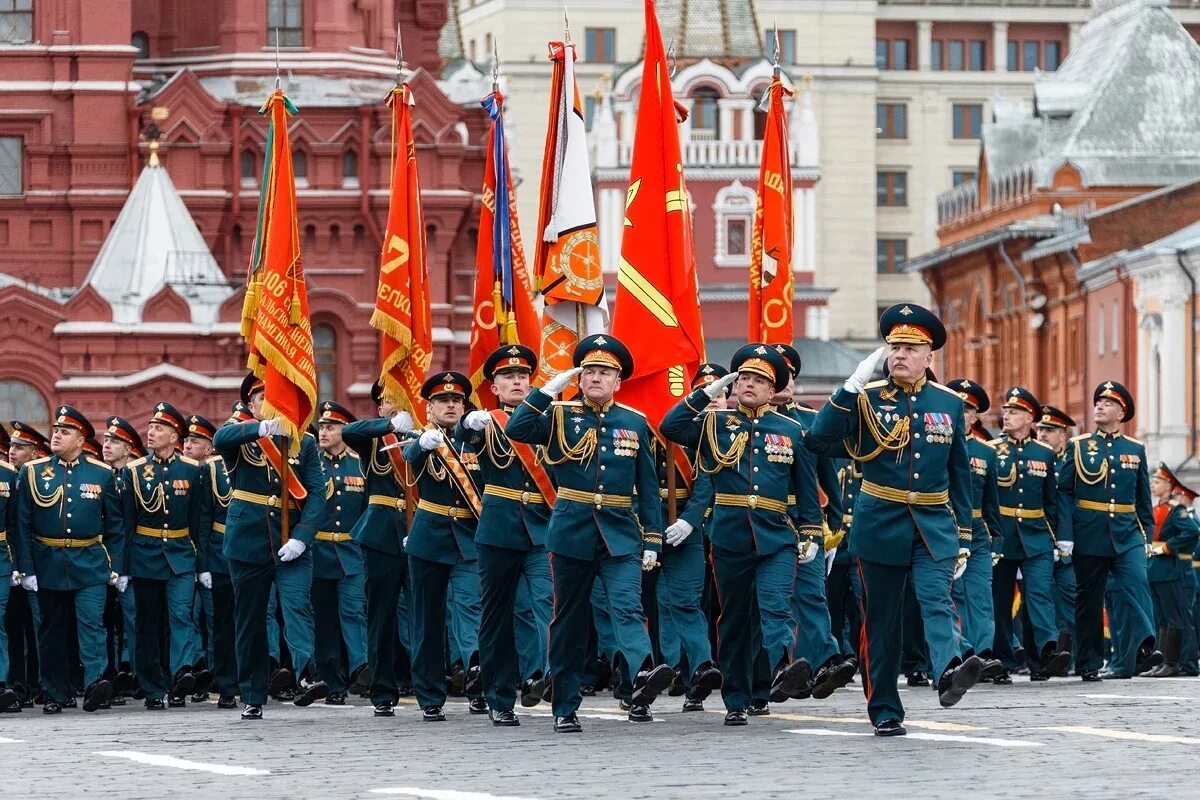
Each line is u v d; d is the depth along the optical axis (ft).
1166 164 407.44
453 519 85.20
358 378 291.58
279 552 91.30
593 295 105.09
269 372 97.81
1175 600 123.13
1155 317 327.06
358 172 299.79
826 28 601.62
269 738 80.18
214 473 103.24
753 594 79.71
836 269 603.26
